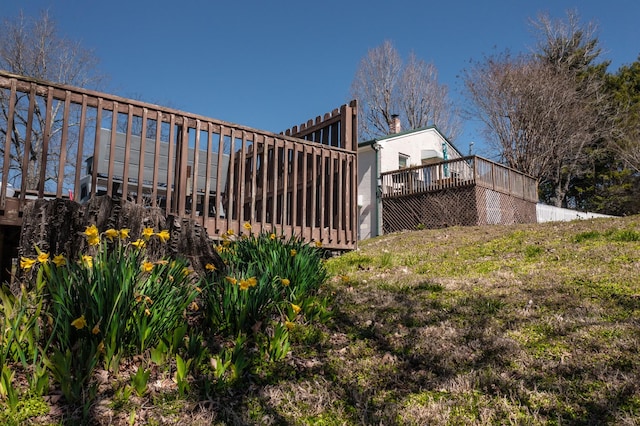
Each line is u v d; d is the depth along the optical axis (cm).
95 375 213
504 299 348
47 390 199
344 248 645
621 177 2888
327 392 223
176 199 486
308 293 369
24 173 391
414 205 1505
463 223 1370
